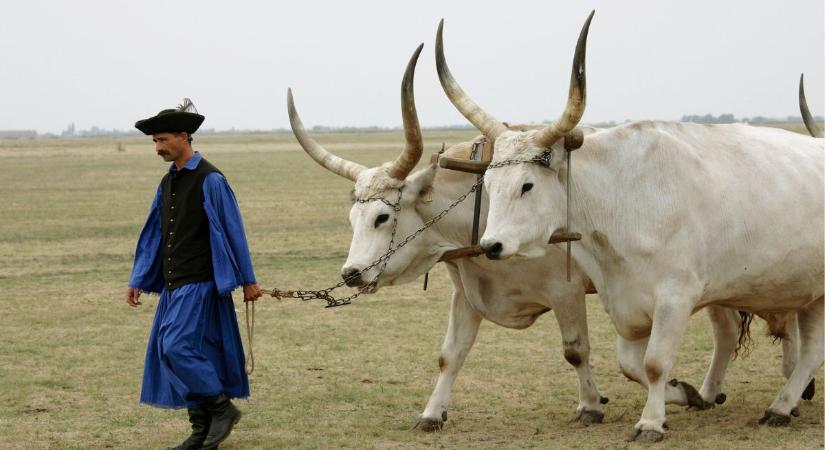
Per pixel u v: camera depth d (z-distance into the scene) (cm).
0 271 1900
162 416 924
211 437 796
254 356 1175
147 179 4781
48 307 1508
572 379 1054
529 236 783
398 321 1380
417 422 878
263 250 2177
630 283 812
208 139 15788
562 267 869
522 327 923
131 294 826
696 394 920
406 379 1063
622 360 855
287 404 964
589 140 821
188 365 778
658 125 840
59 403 970
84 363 1142
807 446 790
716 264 821
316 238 2392
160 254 827
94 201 3547
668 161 809
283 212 3039
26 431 872
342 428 878
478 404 962
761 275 842
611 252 818
